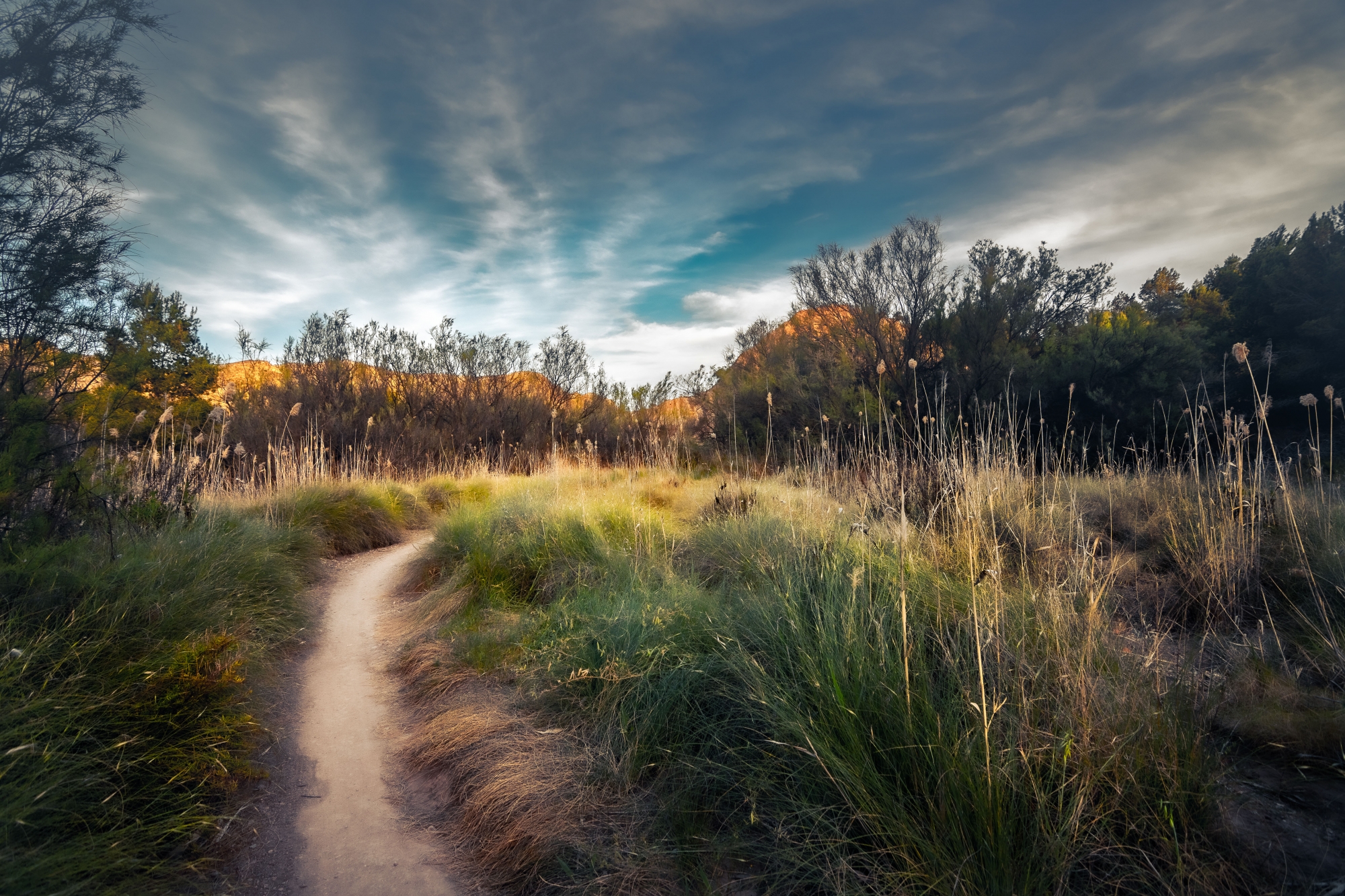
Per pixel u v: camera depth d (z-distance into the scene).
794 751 2.79
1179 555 4.92
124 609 3.73
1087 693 2.61
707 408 17.73
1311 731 2.77
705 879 2.41
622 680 3.59
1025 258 15.47
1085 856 2.16
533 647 4.44
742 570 5.36
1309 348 13.00
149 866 2.45
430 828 3.01
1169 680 2.92
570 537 6.45
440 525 8.56
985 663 2.96
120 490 5.30
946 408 11.98
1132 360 12.62
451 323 22.50
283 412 16.45
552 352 24.03
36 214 4.33
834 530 5.06
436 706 4.06
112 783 2.69
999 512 5.67
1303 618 3.79
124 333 4.89
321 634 5.65
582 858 2.58
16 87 4.20
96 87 4.47
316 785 3.35
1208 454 6.48
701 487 10.48
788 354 16.91
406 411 20.75
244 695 3.71
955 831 2.22
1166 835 2.20
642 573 5.52
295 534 7.71
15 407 3.98
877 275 14.34
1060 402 13.39
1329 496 5.71
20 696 2.75
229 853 2.70
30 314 4.18
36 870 2.13
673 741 3.24
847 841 2.32
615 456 18.25
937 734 2.52
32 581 3.54
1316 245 13.86
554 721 3.61
